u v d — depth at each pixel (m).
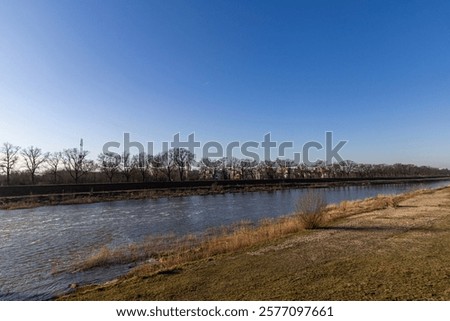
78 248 16.39
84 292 8.02
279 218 22.67
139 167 85.56
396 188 72.12
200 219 25.48
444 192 35.38
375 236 12.48
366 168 139.88
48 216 30.30
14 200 42.34
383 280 7.02
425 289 6.26
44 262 13.60
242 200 44.03
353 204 27.39
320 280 7.36
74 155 74.19
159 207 36.38
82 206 38.72
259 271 8.48
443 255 8.91
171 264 10.66
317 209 15.96
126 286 7.98
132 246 15.45
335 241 11.96
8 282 10.83
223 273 8.51
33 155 69.88
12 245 17.48
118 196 48.75
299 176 120.81
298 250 10.82
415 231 13.06
